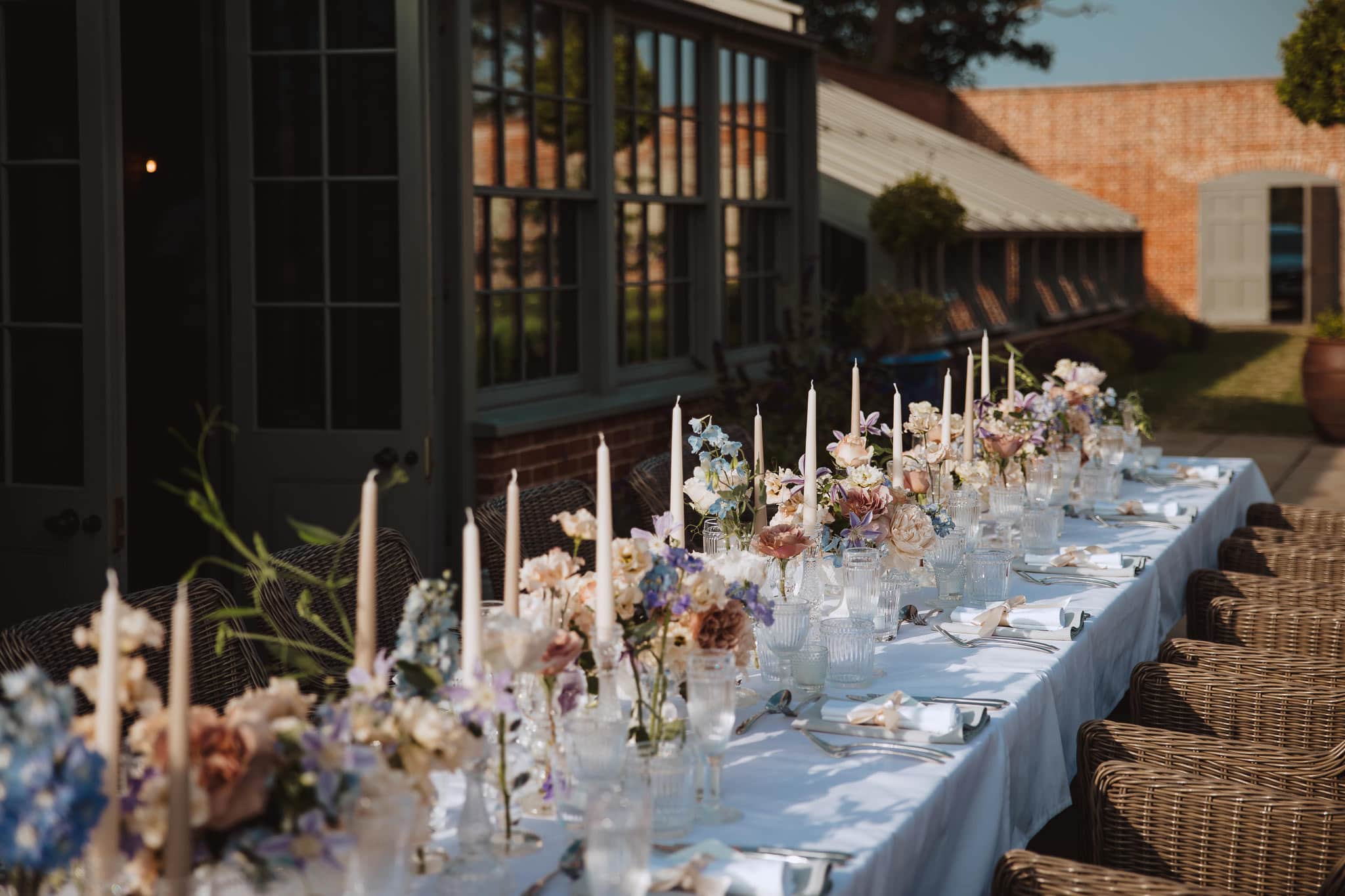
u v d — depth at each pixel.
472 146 6.12
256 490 5.32
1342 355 11.62
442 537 6.21
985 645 3.06
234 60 5.19
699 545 4.21
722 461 2.87
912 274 12.23
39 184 4.32
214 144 5.42
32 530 4.36
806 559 2.98
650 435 7.71
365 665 1.66
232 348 5.32
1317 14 10.25
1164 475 5.54
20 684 1.28
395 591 3.49
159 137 6.15
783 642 2.64
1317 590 3.97
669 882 1.78
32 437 4.39
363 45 5.14
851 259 12.10
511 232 6.78
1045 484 4.23
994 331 14.60
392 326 5.20
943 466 3.81
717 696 2.01
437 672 1.66
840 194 12.02
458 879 1.72
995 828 2.42
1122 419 5.50
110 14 4.22
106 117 4.22
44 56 4.30
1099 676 3.35
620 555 2.12
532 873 1.89
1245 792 2.45
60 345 4.34
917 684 2.77
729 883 1.79
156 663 2.58
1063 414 4.85
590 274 7.39
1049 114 24.78
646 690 2.24
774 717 2.56
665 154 8.10
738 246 9.02
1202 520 4.82
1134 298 22.80
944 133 20.53
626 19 7.57
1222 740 2.78
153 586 6.48
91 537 4.32
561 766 2.01
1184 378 17.25
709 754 2.05
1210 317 24.53
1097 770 2.57
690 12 7.93
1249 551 4.57
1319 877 2.39
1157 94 24.20
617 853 1.60
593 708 2.11
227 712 1.57
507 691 1.92
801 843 2.00
